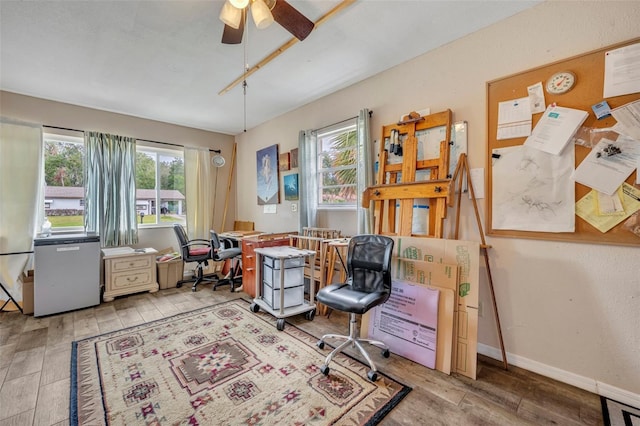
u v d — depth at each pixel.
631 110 1.63
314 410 1.57
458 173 2.27
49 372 1.94
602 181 1.72
